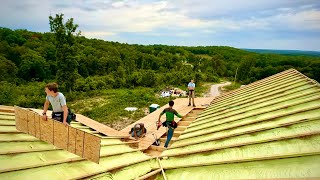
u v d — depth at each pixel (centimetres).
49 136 460
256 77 7444
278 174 344
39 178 365
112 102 2672
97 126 1002
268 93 934
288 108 633
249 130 558
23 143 498
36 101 2525
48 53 5491
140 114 2056
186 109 1328
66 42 3036
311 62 7112
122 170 464
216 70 8869
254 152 434
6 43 5500
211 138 589
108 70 5909
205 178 404
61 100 473
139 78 4672
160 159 534
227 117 771
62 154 475
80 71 5438
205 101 1625
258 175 360
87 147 395
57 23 2939
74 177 382
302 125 478
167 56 7969
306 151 375
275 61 8962
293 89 842
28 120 503
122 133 934
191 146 573
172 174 452
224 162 418
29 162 412
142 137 870
